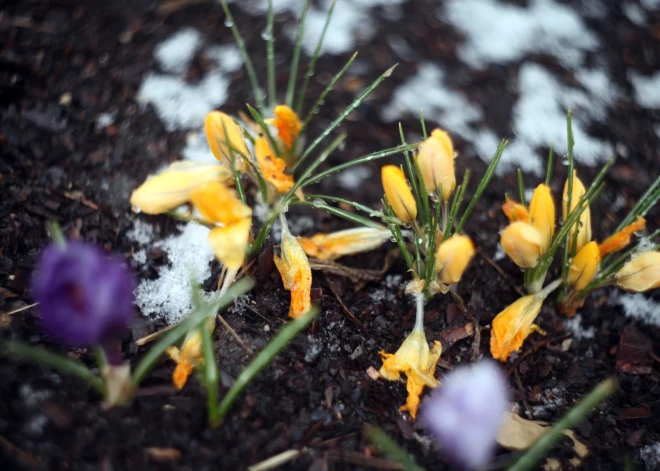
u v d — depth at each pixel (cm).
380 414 46
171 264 52
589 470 46
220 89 61
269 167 49
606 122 62
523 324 49
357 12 68
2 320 46
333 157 59
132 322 48
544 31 68
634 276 49
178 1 67
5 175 54
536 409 49
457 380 38
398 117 61
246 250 49
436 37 67
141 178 56
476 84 64
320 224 56
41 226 52
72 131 58
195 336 45
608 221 57
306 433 45
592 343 52
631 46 67
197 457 42
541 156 60
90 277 38
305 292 49
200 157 57
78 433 42
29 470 40
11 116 57
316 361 48
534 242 47
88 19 64
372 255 54
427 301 52
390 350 50
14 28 62
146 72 62
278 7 67
